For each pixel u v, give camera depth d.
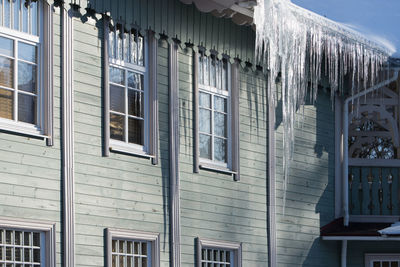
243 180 15.76
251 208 15.87
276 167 16.52
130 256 13.56
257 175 16.09
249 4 14.80
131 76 13.97
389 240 17.88
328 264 17.45
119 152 13.45
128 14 13.73
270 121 16.50
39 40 12.52
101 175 13.11
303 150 17.25
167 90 14.44
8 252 11.75
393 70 17.94
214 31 15.42
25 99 12.30
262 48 16.44
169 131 14.37
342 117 18.16
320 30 16.80
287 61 16.64
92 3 13.14
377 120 18.33
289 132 16.52
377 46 17.75
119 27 13.81
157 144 14.12
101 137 13.17
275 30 15.70
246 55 16.09
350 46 17.39
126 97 13.82
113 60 13.64
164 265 14.02
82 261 12.66
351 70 18.19
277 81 16.86
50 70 12.49
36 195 12.10
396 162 18.16
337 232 17.30
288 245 16.59
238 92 15.87
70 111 12.69
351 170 18.19
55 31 12.62
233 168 15.64
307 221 17.11
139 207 13.68
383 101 18.22
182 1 14.53
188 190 14.59
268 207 16.23
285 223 16.59
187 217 14.52
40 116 12.41
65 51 12.71
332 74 17.56
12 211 11.76
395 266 17.84
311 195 17.28
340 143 18.09
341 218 17.84
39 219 12.10
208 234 14.88
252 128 16.11
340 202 17.91
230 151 15.70
